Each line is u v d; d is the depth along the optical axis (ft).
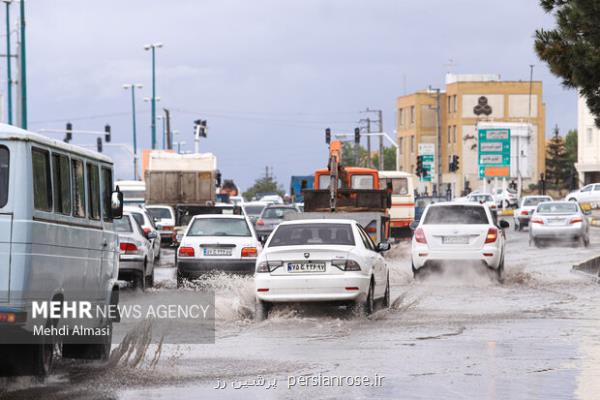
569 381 74.23
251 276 159.63
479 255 163.73
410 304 130.21
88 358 83.30
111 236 89.45
